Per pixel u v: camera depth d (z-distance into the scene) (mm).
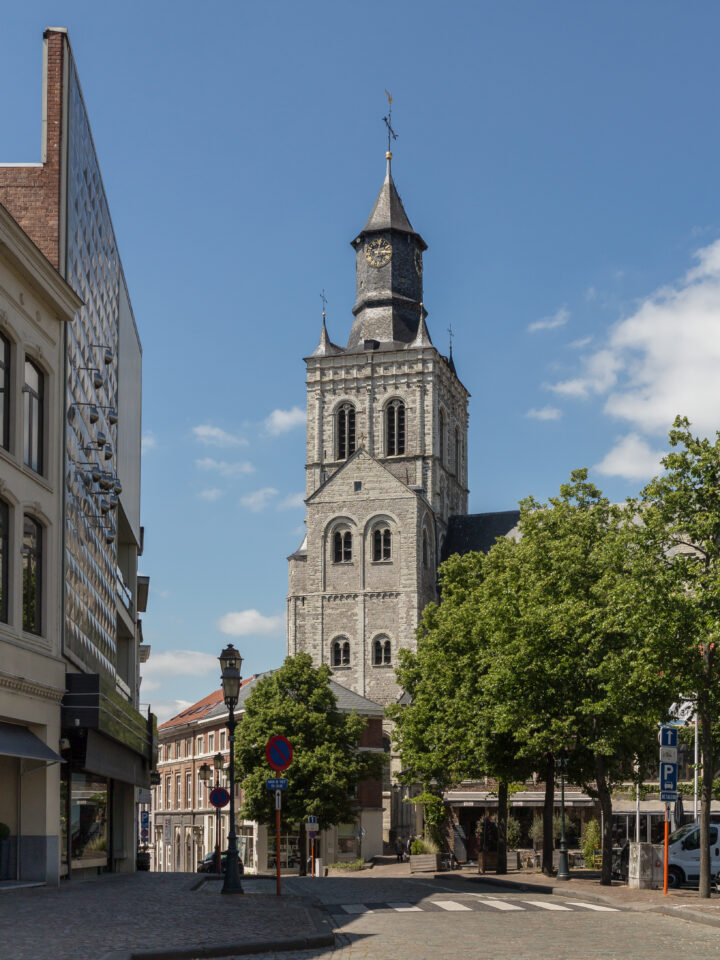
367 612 108812
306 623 110625
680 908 24141
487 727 45438
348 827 82188
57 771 29922
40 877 28703
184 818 99188
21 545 28047
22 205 32406
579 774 46562
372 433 116438
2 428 27625
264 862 78625
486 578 50438
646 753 45281
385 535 109625
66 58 33375
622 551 30484
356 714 71188
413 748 57125
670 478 29875
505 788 49625
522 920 22578
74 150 34812
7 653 26781
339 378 117875
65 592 31562
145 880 34531
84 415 36375
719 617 28016
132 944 16406
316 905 26000
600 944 17812
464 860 67875
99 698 31125
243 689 92625
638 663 29578
